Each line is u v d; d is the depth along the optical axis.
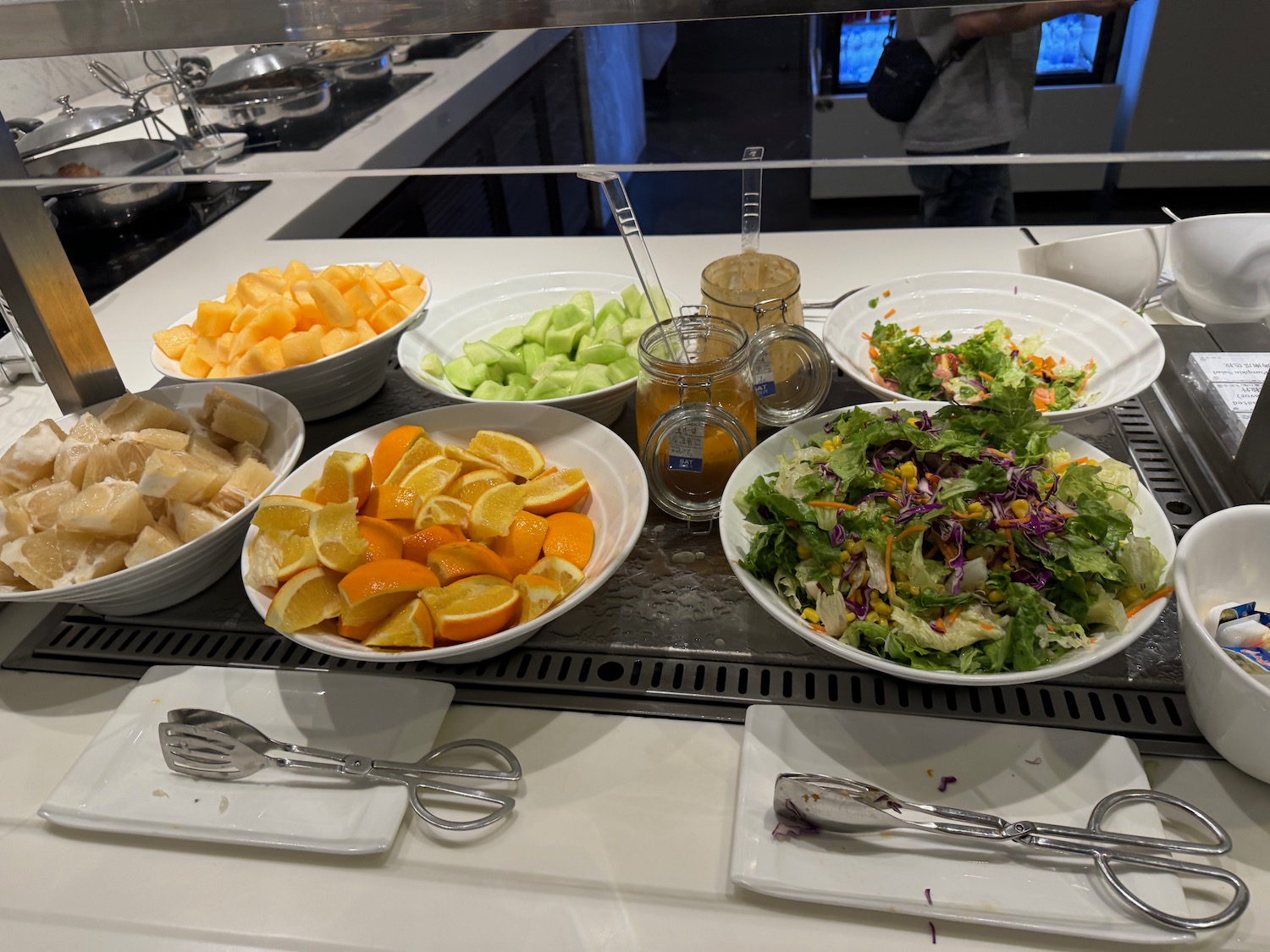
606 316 1.06
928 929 0.53
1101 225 1.27
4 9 0.63
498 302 1.12
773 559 0.68
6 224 0.82
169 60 1.12
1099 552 0.63
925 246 1.29
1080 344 0.98
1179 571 0.59
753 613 0.74
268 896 0.58
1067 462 0.74
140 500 0.74
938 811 0.56
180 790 0.64
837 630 0.65
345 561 0.67
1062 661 0.60
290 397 0.97
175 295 1.38
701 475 0.80
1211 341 0.97
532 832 0.60
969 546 0.65
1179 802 0.55
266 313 0.98
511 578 0.71
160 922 0.57
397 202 1.64
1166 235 1.01
